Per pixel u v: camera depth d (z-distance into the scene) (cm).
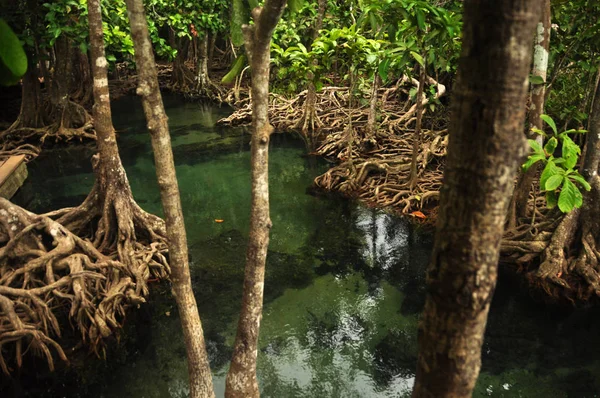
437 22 664
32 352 525
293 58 855
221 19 1644
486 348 525
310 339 543
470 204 137
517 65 123
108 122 643
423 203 886
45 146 1255
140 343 547
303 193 960
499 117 127
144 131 1403
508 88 125
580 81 956
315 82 879
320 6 1203
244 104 1694
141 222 693
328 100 1515
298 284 648
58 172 1086
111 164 655
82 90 1619
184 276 335
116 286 590
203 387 362
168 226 322
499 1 118
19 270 550
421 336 162
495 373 487
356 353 521
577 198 484
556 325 562
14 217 591
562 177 487
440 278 148
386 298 618
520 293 622
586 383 471
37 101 1286
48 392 476
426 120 1258
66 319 579
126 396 468
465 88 131
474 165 133
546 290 612
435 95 1031
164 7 1503
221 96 1789
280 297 620
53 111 1298
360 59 867
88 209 685
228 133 1384
